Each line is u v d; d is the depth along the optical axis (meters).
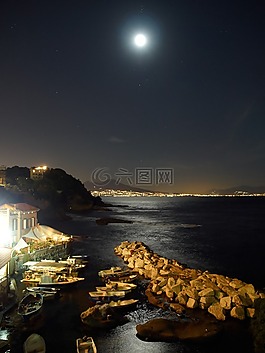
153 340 23.50
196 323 25.78
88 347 21.42
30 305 27.08
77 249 58.50
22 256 39.16
